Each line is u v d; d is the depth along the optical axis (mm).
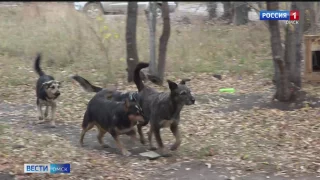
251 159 7844
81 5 16344
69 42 15391
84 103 11039
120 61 14031
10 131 8867
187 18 17422
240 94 11945
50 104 9555
